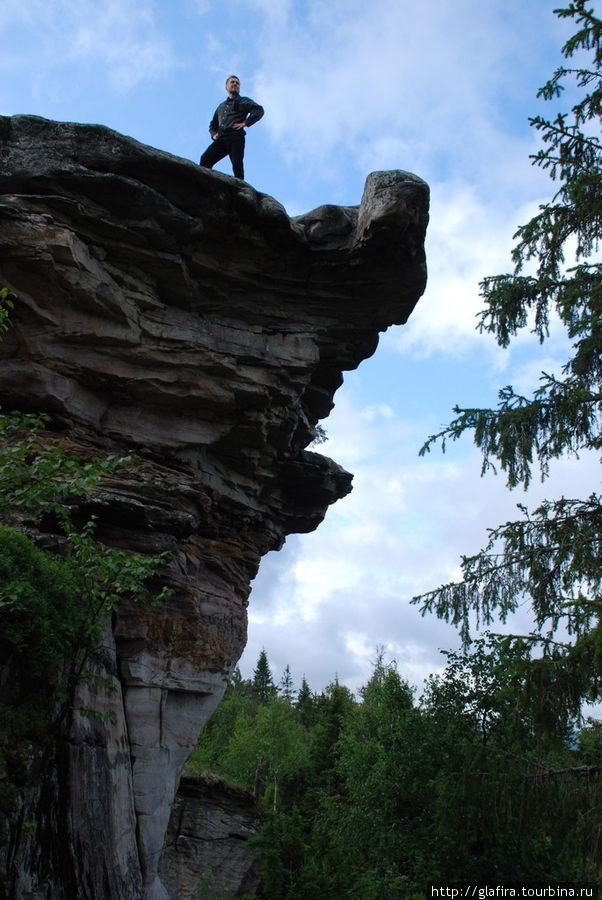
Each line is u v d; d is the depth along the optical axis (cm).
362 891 1351
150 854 1255
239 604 1659
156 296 1422
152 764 1309
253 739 4350
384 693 2534
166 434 1459
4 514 1177
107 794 1155
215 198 1367
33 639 970
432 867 1786
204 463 1548
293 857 1351
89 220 1298
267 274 1498
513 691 1035
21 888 883
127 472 1346
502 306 1191
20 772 915
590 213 1134
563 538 1123
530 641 1066
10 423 1008
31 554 1011
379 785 2042
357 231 1462
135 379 1384
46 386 1300
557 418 1145
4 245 1210
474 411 1184
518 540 1152
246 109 1677
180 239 1381
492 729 1716
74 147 1284
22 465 1006
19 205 1238
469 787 1155
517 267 1204
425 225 1439
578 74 1141
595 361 1167
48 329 1303
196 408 1471
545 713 1012
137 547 1338
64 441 1295
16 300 1255
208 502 1510
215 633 1529
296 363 1515
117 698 1275
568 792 1061
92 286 1291
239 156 1659
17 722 931
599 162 1153
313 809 3081
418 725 2027
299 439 1727
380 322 1592
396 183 1398
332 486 1788
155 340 1403
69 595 1048
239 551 1664
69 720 1077
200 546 1582
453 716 1927
